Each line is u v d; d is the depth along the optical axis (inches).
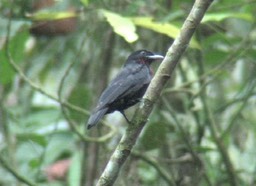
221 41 459.2
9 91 449.4
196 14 278.7
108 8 386.0
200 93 443.2
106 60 451.2
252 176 465.7
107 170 294.5
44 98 497.0
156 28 350.3
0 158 399.5
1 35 371.9
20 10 373.7
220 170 466.0
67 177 462.3
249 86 454.3
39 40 495.5
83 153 440.8
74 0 393.7
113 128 427.8
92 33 405.1
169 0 454.6
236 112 471.5
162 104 465.4
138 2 388.5
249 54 442.6
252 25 420.2
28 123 466.9
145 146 446.3
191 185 444.8
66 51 490.6
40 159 442.6
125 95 348.8
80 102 456.8
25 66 492.4
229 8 419.5
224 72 462.6
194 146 451.2
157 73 287.3
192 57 472.7
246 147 507.8
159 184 482.9
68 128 467.2
